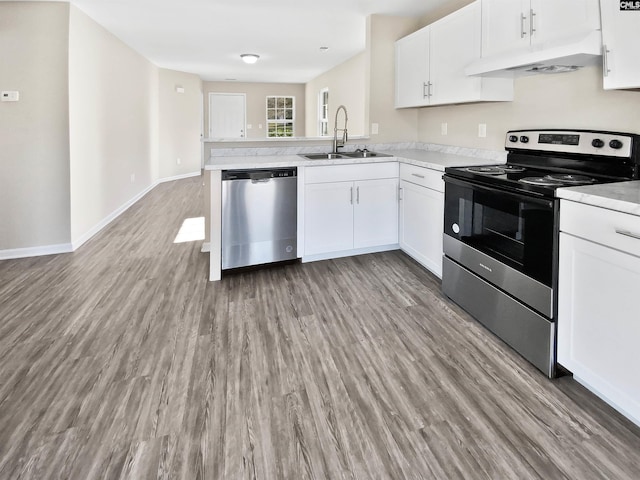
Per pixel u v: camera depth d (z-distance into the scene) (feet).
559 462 4.42
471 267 7.80
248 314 8.14
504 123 9.59
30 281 9.80
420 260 10.38
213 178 9.55
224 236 9.86
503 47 8.09
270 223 10.28
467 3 10.87
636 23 5.48
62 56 11.46
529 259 6.17
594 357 5.18
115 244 13.10
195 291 9.30
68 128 11.73
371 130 13.10
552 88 8.13
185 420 5.13
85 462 4.44
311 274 10.34
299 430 4.97
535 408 5.31
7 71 11.04
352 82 21.52
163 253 12.19
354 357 6.59
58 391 5.67
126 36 16.58
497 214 6.91
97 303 8.61
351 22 14.11
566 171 7.47
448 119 11.88
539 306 6.03
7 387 5.73
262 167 9.89
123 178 18.03
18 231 11.64
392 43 13.01
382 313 8.15
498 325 7.07
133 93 19.58
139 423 5.07
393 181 11.41
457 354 6.64
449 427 4.99
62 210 12.01
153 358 6.54
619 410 5.06
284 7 12.43
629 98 6.58
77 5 12.27
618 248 4.69
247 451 4.63
